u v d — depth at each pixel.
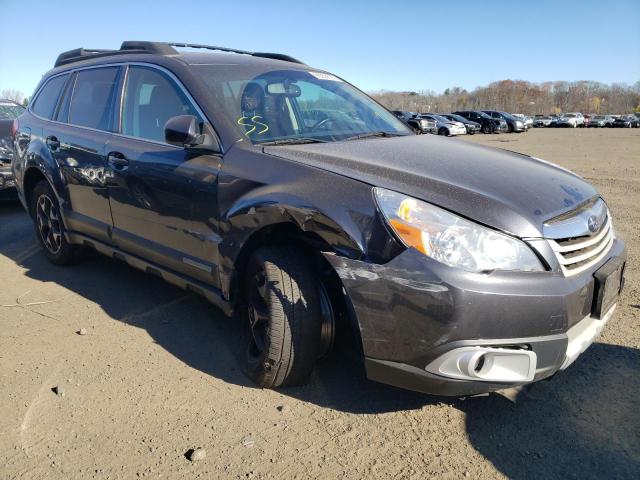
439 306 2.20
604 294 2.55
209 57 3.71
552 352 2.32
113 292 4.24
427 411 2.71
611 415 2.66
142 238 3.62
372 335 2.38
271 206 2.65
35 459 2.37
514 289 2.22
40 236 4.94
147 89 3.68
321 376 3.01
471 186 2.49
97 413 2.70
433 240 2.25
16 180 5.15
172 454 2.40
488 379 2.27
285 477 2.26
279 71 3.79
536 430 2.56
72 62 4.82
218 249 3.00
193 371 3.09
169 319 3.75
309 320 2.66
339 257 2.41
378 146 3.08
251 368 2.90
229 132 3.08
